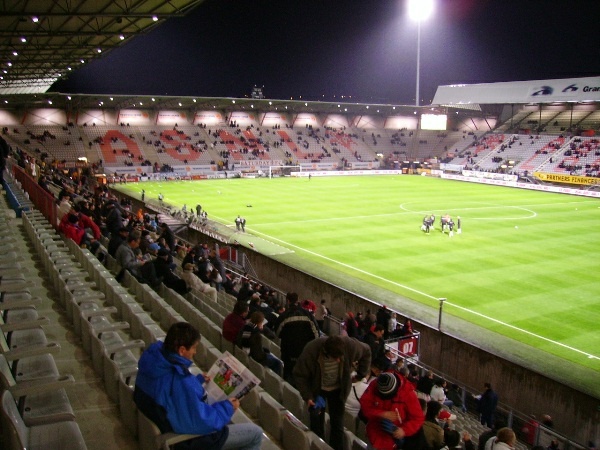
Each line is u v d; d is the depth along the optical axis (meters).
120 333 8.79
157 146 80.75
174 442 4.45
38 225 15.64
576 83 72.75
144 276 12.41
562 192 64.25
